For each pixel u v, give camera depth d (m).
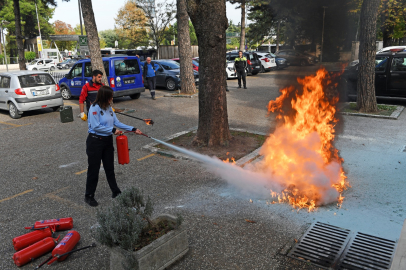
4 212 4.52
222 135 6.99
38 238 3.70
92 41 11.14
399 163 5.91
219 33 6.47
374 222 3.96
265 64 25.09
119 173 5.83
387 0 21.27
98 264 3.36
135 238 2.95
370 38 9.65
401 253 2.33
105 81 11.59
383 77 11.53
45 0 19.89
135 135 8.42
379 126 8.55
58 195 5.04
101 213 3.17
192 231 3.88
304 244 3.56
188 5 6.41
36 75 11.34
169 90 17.25
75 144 7.80
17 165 6.44
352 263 3.22
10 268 3.33
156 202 4.68
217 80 6.75
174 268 3.23
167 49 28.98
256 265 3.24
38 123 10.25
